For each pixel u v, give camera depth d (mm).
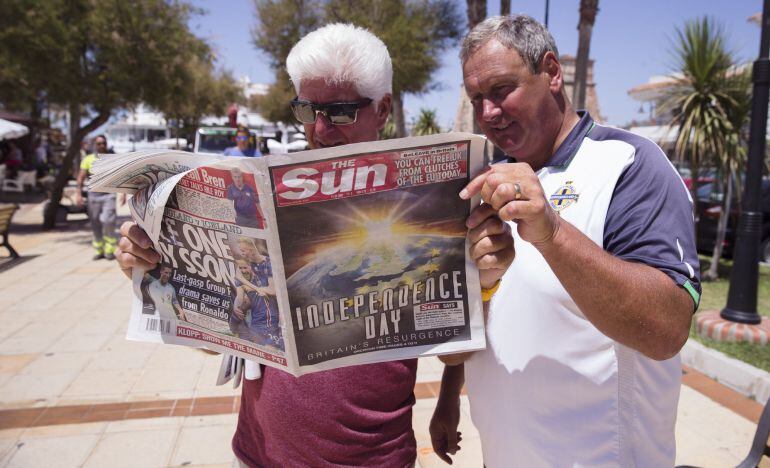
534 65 1404
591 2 8461
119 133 38594
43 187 19656
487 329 1483
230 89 31703
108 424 3436
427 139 1093
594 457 1335
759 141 4633
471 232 1170
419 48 14266
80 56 10297
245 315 1284
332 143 1528
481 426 1564
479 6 10000
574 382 1335
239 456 1686
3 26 9547
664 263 1145
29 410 3604
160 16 10594
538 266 1365
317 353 1255
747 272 4727
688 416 3510
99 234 8641
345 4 14477
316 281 1209
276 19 15852
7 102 11016
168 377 4156
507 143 1479
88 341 4906
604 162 1325
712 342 4562
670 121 7211
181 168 1224
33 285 6953
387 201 1158
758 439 2264
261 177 1129
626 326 1096
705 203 8922
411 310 1247
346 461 1504
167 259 1335
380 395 1497
